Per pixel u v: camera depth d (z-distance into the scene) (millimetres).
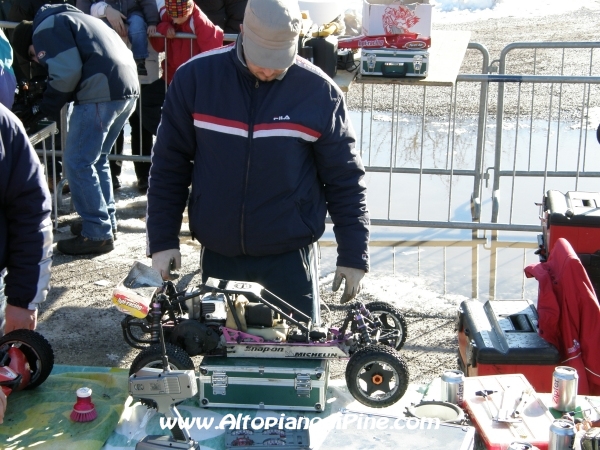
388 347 3260
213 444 3020
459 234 6738
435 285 5750
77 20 5590
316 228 3465
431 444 2613
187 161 3535
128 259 6062
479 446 2854
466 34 7195
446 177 8008
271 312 3299
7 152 3064
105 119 5773
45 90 5684
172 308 3395
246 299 3410
